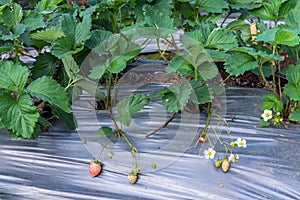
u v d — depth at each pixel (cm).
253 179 128
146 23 140
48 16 162
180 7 171
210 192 126
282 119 145
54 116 148
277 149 136
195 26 156
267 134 141
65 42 136
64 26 138
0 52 147
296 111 140
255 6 162
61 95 131
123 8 176
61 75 147
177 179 128
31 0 191
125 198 126
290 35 136
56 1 159
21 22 149
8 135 143
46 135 142
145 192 127
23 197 129
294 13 148
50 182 131
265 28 160
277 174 129
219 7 165
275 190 126
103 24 164
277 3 159
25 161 136
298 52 153
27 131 127
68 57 134
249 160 132
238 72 138
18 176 133
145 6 143
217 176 129
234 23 173
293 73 142
